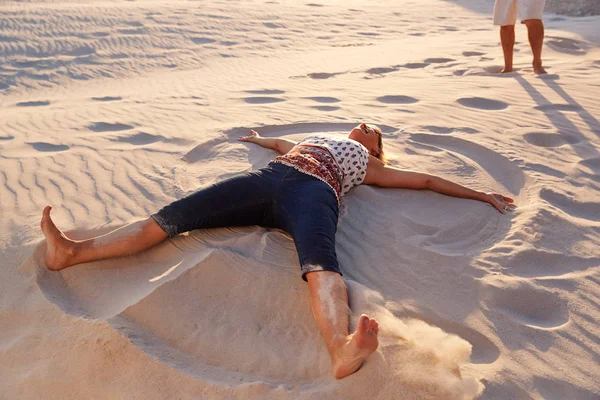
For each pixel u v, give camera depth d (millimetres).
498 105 5098
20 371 2297
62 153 4164
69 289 2684
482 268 2746
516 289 2594
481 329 2410
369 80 6438
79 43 9695
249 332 2396
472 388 2072
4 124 5098
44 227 2699
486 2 16812
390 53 8664
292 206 2812
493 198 3348
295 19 12492
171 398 2121
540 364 2225
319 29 11836
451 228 3119
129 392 2156
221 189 2887
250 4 14031
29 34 9961
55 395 2207
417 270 2779
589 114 4688
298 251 2555
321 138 3391
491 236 3066
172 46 9867
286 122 4699
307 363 2244
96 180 3676
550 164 3793
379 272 2783
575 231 3041
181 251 2826
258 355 2297
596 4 12984
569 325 2422
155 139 4492
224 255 2680
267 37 10852
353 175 3312
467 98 5258
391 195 3436
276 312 2492
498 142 4152
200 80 7535
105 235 2779
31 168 3889
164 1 13891
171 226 2781
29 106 6555
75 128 4863
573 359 2250
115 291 2643
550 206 3258
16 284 2691
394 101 5414
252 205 2916
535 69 6215
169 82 7566
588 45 8320
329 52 9391
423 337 2219
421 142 4289
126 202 3389
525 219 3131
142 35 10242
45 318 2479
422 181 3441
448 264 2799
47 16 10922
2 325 2516
